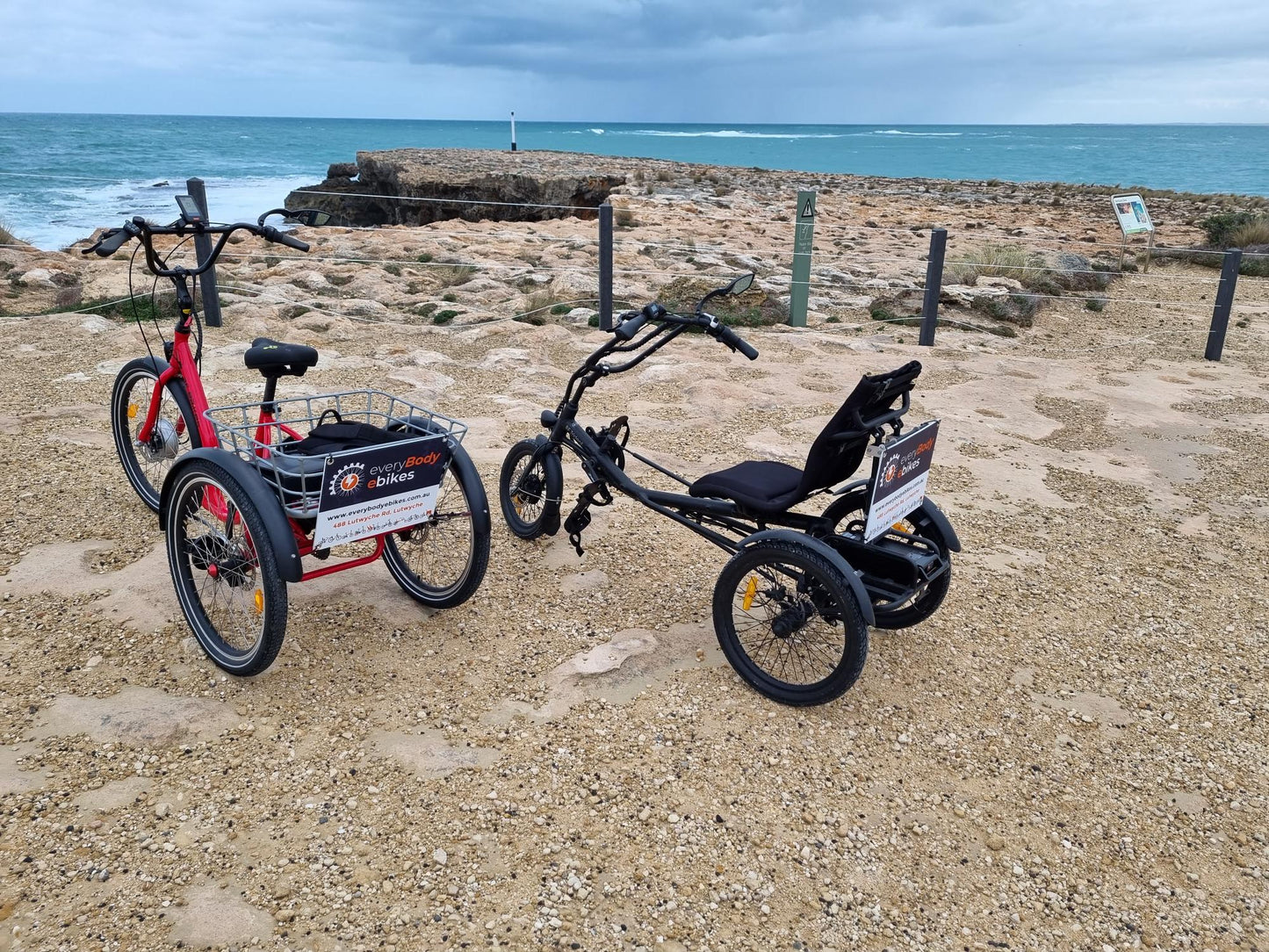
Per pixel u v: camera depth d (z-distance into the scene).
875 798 3.15
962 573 4.81
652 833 2.91
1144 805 3.19
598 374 4.37
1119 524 5.52
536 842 2.84
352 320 9.79
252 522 3.21
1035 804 3.17
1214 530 5.50
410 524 3.53
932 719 3.59
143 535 4.56
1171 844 3.02
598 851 2.82
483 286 11.91
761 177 35.12
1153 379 9.09
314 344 8.73
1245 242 17.97
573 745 3.29
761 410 7.34
